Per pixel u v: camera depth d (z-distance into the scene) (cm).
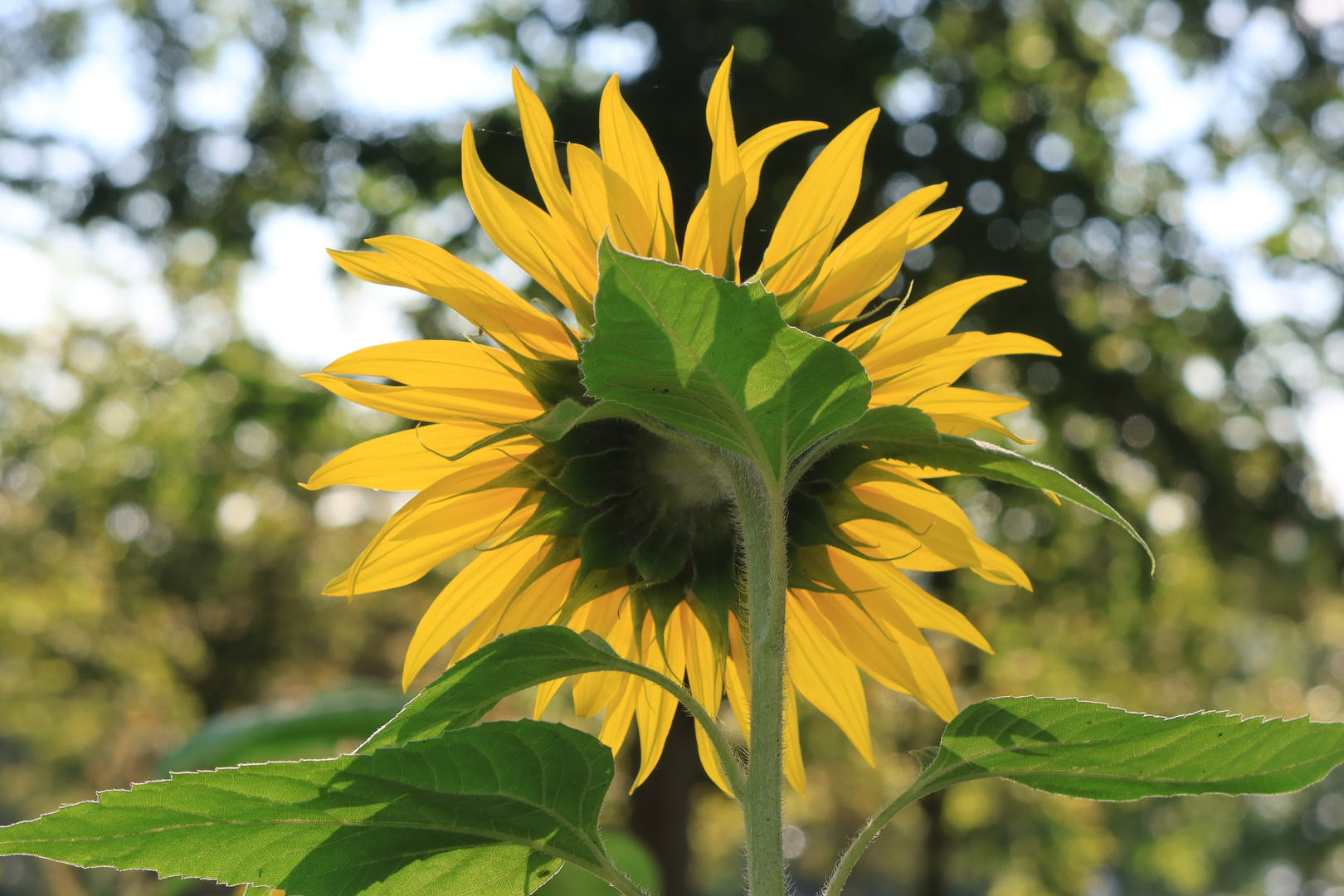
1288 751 108
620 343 87
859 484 128
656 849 1030
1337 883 2709
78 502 1816
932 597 146
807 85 1120
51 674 2041
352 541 2061
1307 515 1204
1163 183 1309
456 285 126
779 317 83
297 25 1310
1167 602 1362
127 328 1455
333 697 402
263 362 1297
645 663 146
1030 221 1157
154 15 1293
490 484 127
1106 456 1210
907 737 1482
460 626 140
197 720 2111
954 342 136
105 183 1233
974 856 1859
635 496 127
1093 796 117
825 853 3344
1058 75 1306
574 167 128
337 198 1238
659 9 1144
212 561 2047
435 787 101
